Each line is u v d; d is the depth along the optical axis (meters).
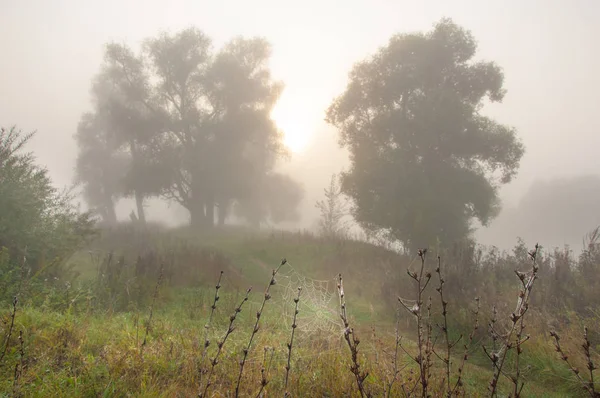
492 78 27.08
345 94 29.12
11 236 8.63
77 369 3.95
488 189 26.72
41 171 10.32
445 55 26.81
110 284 9.45
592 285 10.37
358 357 5.09
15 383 3.31
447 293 9.98
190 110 36.81
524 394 5.43
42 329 5.05
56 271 9.08
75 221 10.69
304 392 4.09
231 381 4.06
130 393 3.62
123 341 4.89
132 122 34.75
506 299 9.13
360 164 27.92
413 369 4.95
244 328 6.89
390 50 27.88
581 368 6.02
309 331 6.64
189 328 6.59
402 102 28.11
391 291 11.23
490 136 25.89
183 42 36.72
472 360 7.00
